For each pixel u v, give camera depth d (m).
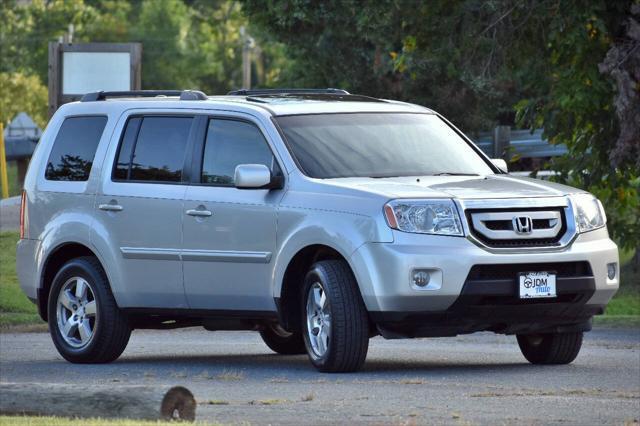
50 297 31.27
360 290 25.92
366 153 28.19
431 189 26.34
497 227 26.05
